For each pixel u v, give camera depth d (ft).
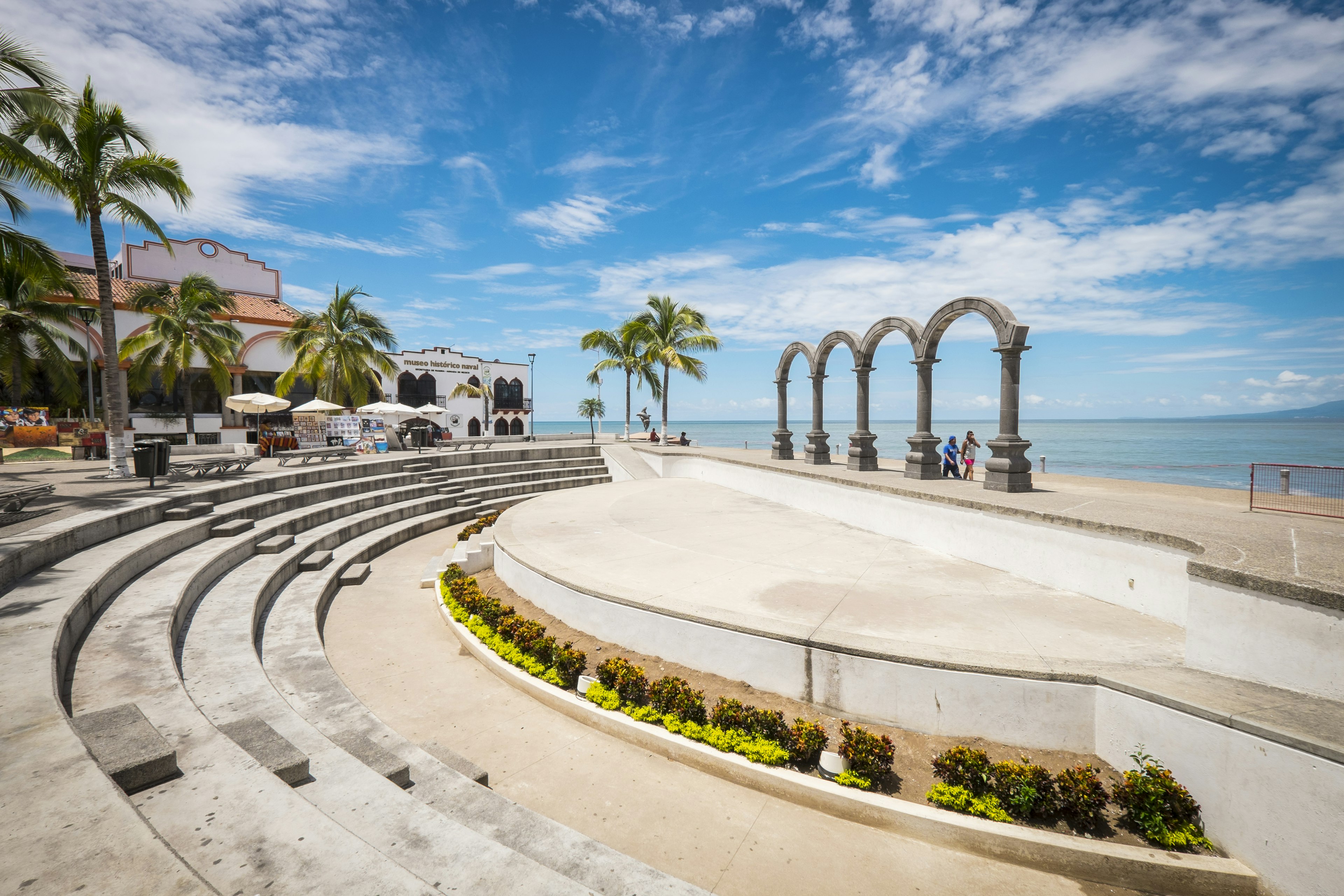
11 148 36.04
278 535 39.73
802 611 23.31
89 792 9.68
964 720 17.57
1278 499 45.50
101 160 45.42
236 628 23.91
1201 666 16.88
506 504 65.51
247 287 127.65
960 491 34.76
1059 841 14.56
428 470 72.02
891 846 15.61
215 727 14.07
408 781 15.69
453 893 10.16
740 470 59.82
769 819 16.58
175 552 30.89
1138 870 13.96
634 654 23.99
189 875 7.94
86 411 97.30
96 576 22.45
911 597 24.84
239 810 10.85
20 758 10.54
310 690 21.93
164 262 116.57
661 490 60.70
